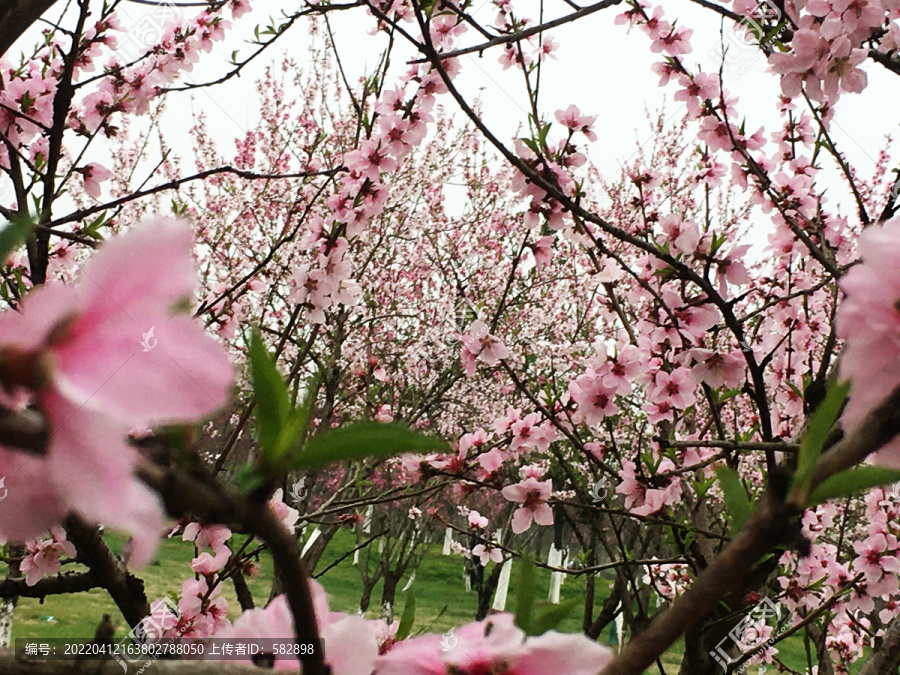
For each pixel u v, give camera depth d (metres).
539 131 2.59
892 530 3.36
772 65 2.16
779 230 3.18
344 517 3.75
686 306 2.56
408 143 3.25
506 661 0.46
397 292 8.77
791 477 0.35
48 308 0.25
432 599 13.27
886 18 2.17
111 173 2.98
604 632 8.23
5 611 4.61
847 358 0.36
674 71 3.02
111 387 0.25
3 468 0.24
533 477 2.94
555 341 8.86
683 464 3.25
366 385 5.91
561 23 2.26
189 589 2.08
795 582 3.27
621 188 7.63
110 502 0.24
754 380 2.41
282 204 7.32
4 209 1.60
